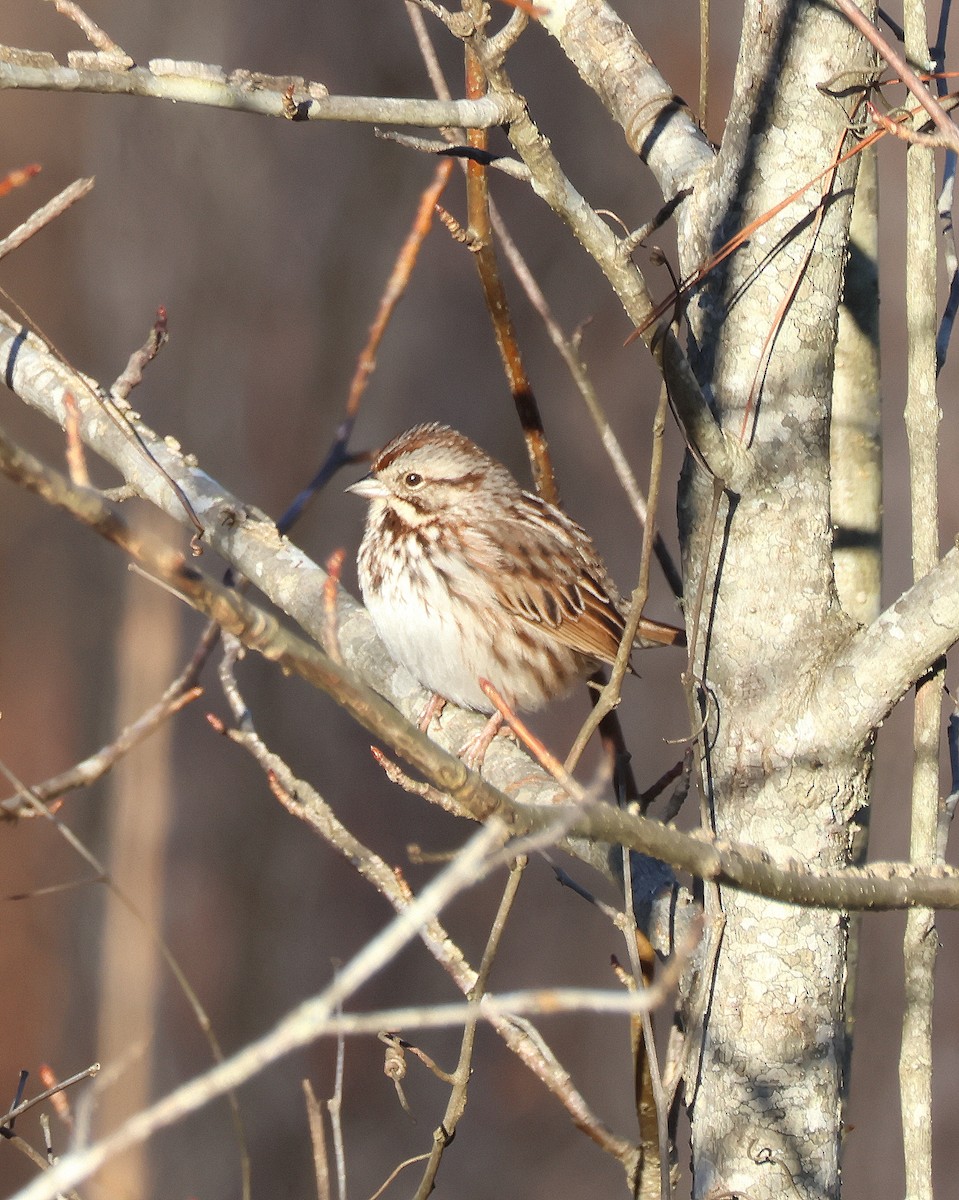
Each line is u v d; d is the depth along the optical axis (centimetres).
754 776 659
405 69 1493
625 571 1477
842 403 778
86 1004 1534
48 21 1605
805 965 656
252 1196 1431
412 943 1469
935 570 640
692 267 690
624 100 746
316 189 1502
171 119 1509
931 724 648
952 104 640
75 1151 458
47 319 1554
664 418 582
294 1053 1453
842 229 670
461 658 921
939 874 594
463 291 1489
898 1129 1438
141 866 1487
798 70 659
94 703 1591
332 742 1481
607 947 1469
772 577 660
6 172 1566
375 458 1032
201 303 1510
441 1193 1434
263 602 1359
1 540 1616
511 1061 1460
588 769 1430
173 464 869
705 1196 659
